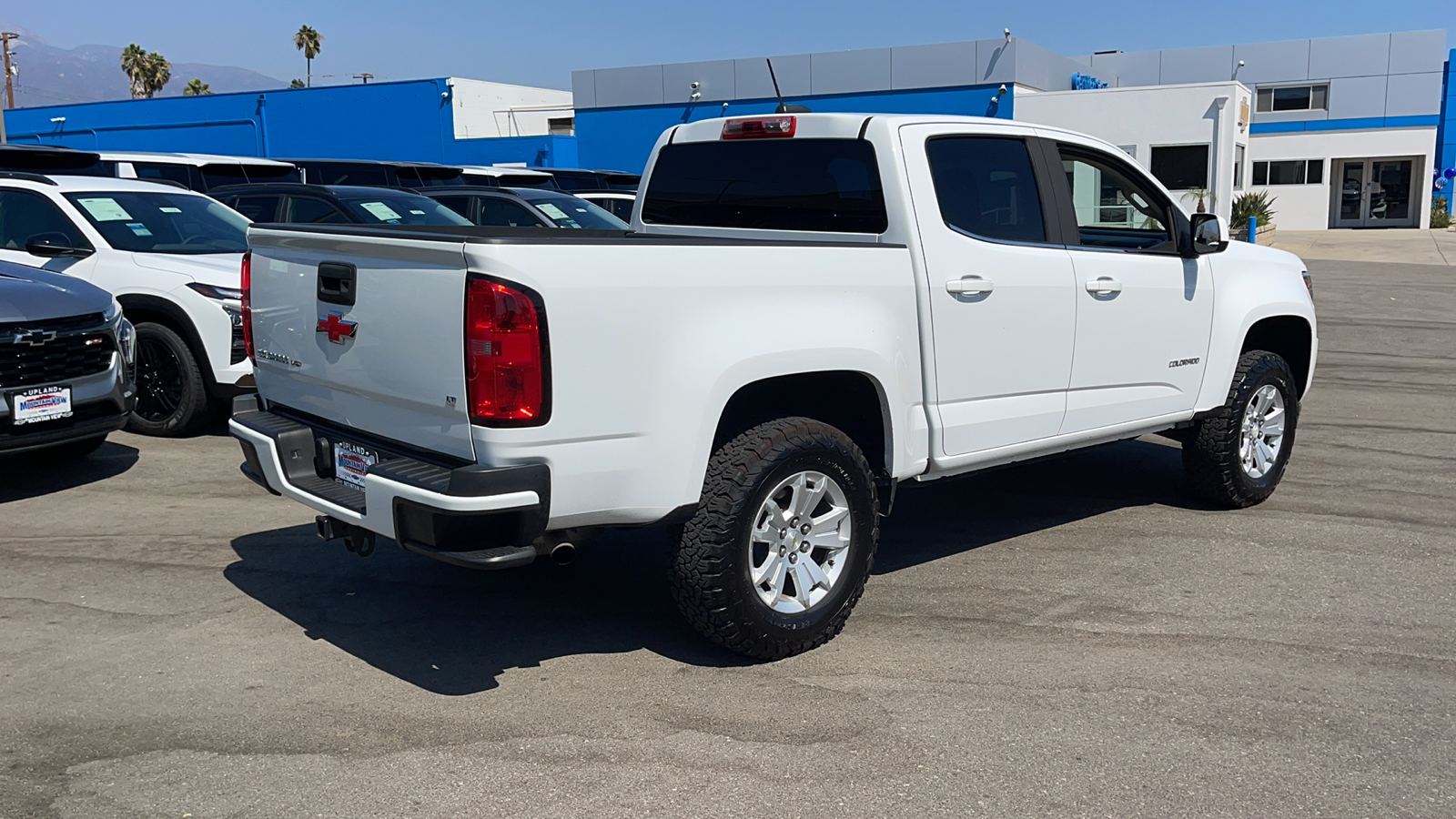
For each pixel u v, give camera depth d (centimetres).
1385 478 710
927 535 588
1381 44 3972
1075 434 529
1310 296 662
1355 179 4178
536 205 1283
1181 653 429
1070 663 419
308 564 530
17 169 1076
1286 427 639
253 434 438
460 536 354
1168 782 333
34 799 321
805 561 424
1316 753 351
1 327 611
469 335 347
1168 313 561
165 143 3834
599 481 367
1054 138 526
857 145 470
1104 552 555
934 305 455
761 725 368
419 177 1656
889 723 369
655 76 3256
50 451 720
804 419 419
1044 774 337
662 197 563
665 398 374
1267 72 4116
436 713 376
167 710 378
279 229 428
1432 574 522
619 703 385
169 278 776
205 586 499
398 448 392
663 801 321
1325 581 512
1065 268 507
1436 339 1373
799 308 409
